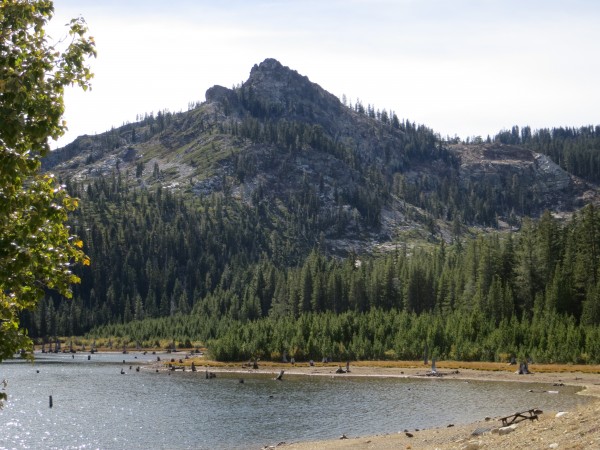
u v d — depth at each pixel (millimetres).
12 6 16641
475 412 63000
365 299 176000
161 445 52906
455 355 120938
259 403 76438
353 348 130250
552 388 82125
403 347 126312
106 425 63125
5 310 18703
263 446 50969
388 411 66875
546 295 131750
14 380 108000
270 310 199125
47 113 16516
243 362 132625
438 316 140250
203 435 56781
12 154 16328
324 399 78688
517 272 146750
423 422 58719
